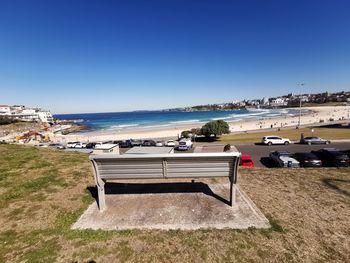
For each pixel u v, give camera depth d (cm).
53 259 409
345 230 487
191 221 535
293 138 3438
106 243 457
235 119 10900
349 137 3234
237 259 404
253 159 2117
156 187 761
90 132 8131
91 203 648
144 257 414
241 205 609
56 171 911
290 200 638
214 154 557
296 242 448
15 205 626
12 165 971
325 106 19838
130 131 7412
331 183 778
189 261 401
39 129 9969
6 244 455
